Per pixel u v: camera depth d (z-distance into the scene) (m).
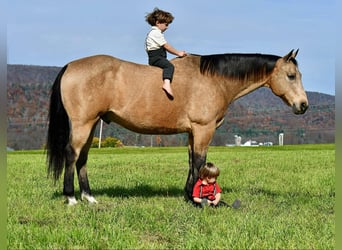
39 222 6.40
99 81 7.59
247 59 8.41
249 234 5.63
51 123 7.64
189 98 7.99
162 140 58.81
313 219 6.64
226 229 5.89
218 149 37.31
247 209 7.41
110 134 59.12
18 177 12.67
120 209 7.06
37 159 22.52
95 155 27.08
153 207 7.30
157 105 7.84
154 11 8.26
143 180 11.79
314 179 11.85
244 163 17.75
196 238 5.37
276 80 8.55
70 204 7.59
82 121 7.58
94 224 6.13
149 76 7.87
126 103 7.78
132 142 58.91
